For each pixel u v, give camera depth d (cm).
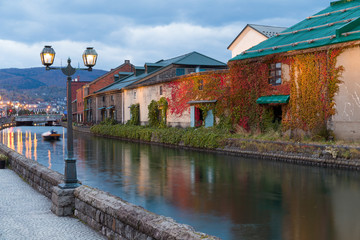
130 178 1730
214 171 1873
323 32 2433
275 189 1423
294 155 2078
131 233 646
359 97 2066
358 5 2666
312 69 2311
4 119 8975
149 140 3803
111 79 7488
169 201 1273
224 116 3089
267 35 3906
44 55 991
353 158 1780
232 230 948
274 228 960
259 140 2366
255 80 2725
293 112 2431
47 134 4866
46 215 914
